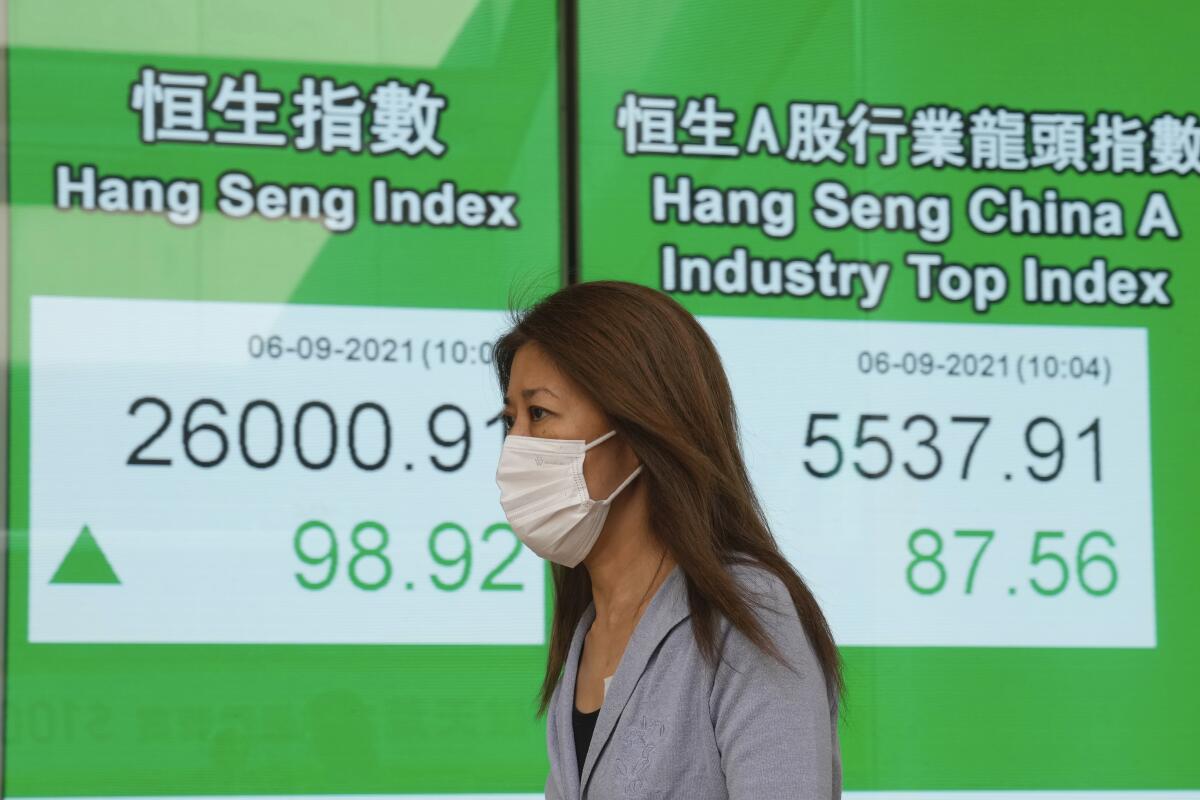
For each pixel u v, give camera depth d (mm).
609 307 2826
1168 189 6188
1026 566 5965
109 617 5555
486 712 5691
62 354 5625
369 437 5746
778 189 6043
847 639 5871
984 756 5871
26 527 5547
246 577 5633
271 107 5836
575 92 5988
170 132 5770
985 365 6039
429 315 5828
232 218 5770
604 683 2844
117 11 5785
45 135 5703
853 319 6012
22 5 5727
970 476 5984
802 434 5938
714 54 6066
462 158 5914
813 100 6090
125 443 5625
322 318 5777
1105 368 6082
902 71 6137
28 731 5477
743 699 2615
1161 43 6180
